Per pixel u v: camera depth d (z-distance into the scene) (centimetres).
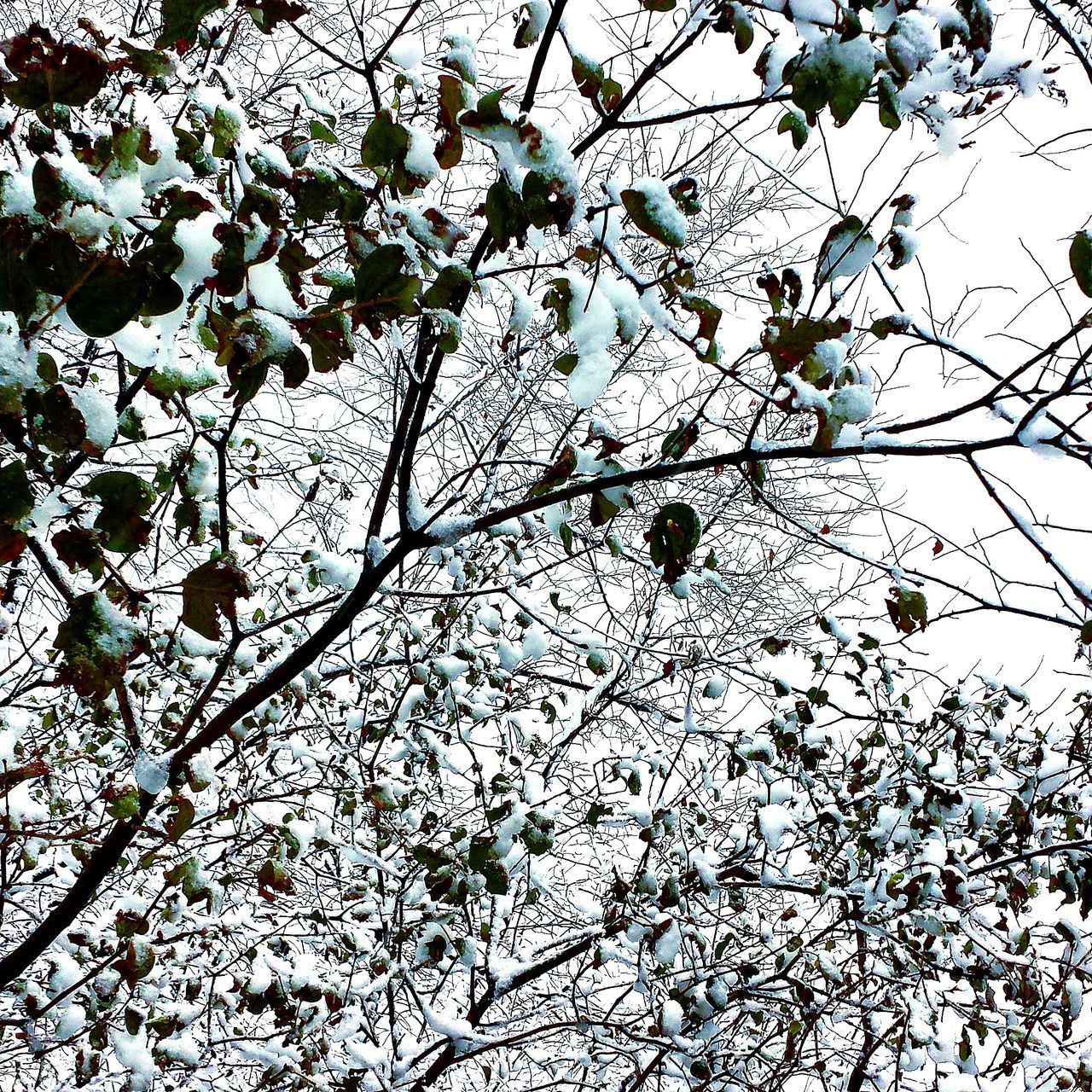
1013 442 156
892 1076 335
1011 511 159
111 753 279
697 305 151
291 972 258
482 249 192
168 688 302
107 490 122
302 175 138
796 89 133
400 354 211
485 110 133
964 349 163
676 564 171
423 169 141
